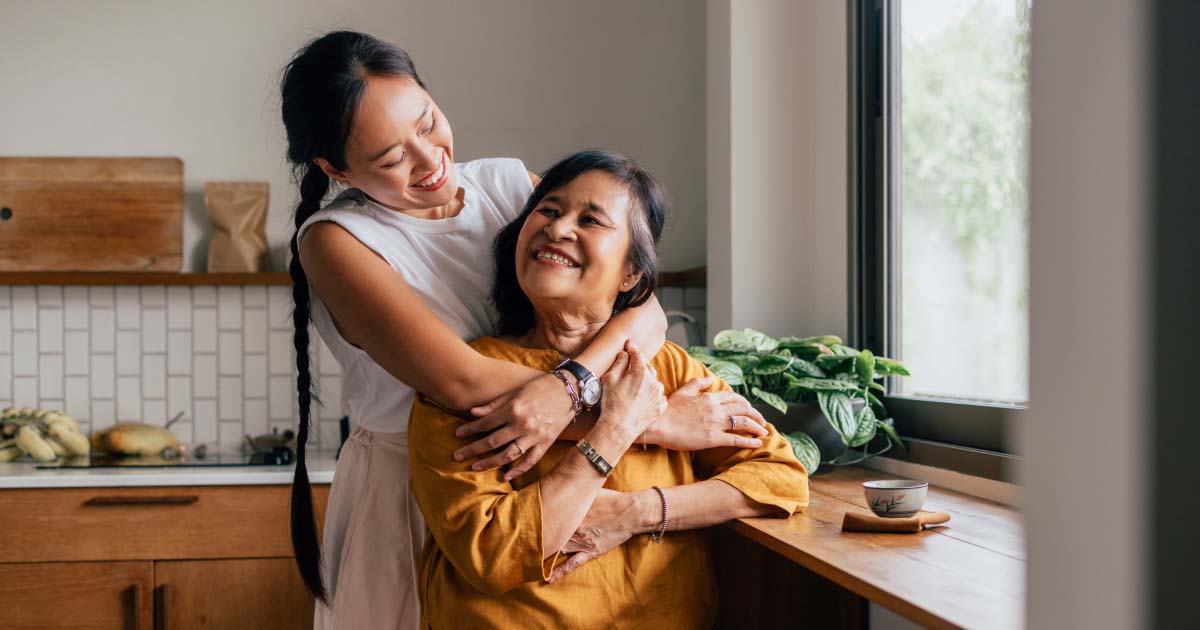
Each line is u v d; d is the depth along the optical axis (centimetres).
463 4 307
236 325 299
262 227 295
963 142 186
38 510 244
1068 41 50
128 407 297
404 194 129
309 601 247
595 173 131
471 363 122
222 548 246
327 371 299
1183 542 48
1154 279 47
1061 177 50
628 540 127
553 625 120
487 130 306
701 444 133
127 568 245
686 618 129
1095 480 49
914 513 134
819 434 184
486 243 144
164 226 294
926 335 202
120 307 297
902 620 168
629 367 127
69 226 292
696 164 310
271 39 303
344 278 127
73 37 299
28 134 297
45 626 244
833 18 230
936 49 197
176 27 301
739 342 202
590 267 127
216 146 301
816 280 239
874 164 220
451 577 125
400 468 146
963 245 187
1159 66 47
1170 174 47
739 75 239
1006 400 173
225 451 295
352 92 120
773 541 126
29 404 296
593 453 120
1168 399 48
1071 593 51
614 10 310
